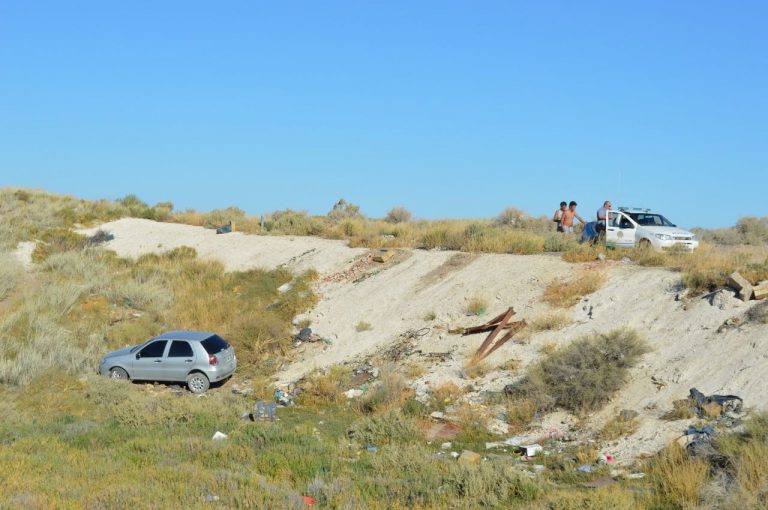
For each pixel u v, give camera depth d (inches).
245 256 1330.0
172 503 394.6
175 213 1900.8
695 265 831.1
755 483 417.1
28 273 1235.9
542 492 442.3
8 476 445.7
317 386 787.4
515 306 883.4
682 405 582.9
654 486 455.2
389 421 615.5
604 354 680.4
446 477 470.3
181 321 1031.0
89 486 426.6
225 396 740.0
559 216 1179.9
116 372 844.0
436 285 1015.0
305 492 441.4
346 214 1883.6
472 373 756.6
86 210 1747.0
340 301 1054.4
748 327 658.2
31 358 852.6
